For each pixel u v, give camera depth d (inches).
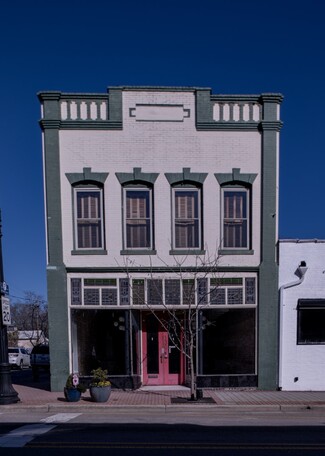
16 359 1061.1
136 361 480.1
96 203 481.7
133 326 477.7
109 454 252.1
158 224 478.0
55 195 470.6
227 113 487.2
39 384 558.6
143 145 479.8
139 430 313.4
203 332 481.1
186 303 476.1
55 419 356.5
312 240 481.4
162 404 397.4
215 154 482.0
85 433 304.3
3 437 293.7
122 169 478.0
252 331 481.4
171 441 280.5
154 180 477.7
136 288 476.4
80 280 475.2
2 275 439.2
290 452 255.8
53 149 470.9
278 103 484.7
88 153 476.4
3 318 427.5
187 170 478.9
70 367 472.7
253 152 485.1
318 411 387.9
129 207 483.2
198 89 479.8
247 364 478.6
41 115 477.7
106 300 475.5
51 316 469.1
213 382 473.4
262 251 478.6
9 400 410.6
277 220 482.3
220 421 346.6
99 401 408.2
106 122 476.4
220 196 483.8
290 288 477.7
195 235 485.7
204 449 261.3
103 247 478.6
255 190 483.5
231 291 479.5
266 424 335.6
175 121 481.7
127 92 479.5
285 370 473.1
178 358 498.0
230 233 487.5
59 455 250.4
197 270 475.8
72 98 477.7
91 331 479.5
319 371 473.4
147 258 476.4
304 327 476.7
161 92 481.7
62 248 471.8
